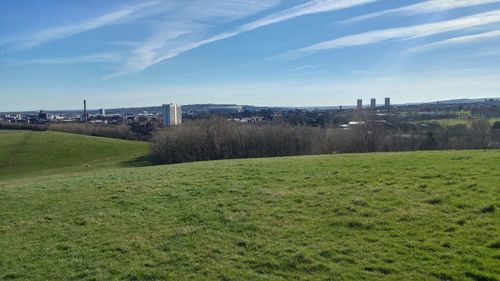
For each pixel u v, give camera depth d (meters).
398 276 7.27
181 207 13.13
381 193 12.48
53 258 9.47
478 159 16.81
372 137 58.66
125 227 11.51
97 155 74.81
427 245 8.41
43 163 67.00
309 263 8.12
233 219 11.34
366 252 8.40
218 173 19.09
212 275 7.97
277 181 15.91
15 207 14.93
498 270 7.12
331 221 10.44
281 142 62.78
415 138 56.94
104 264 8.90
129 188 16.80
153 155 68.94
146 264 8.73
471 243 8.32
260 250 9.02
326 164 19.48
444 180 13.27
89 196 15.82
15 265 9.17
